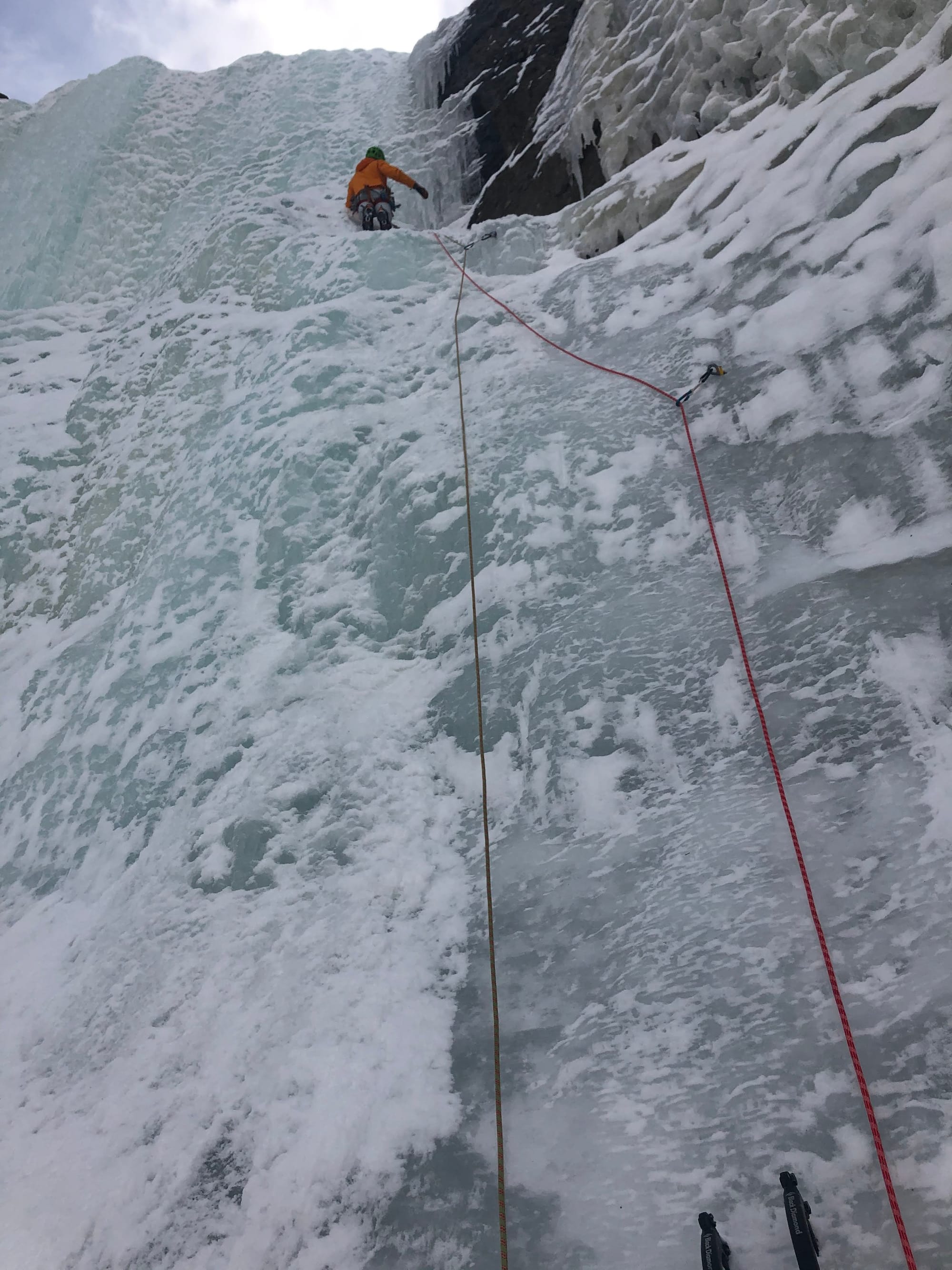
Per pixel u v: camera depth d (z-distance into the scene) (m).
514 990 2.66
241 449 6.09
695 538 3.76
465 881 3.12
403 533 4.67
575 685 3.46
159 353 8.02
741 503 3.75
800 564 3.33
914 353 3.52
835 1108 1.95
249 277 8.25
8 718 5.83
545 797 3.22
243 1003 2.97
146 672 5.16
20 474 7.59
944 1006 1.99
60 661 5.88
